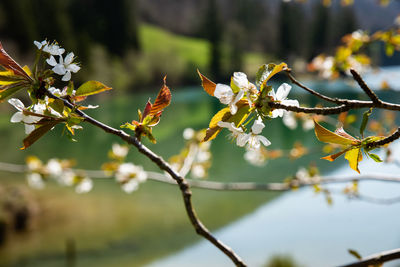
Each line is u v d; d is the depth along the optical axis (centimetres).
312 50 6147
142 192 1769
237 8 9069
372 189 1453
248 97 96
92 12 6981
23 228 1391
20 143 2611
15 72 101
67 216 1486
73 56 105
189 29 9850
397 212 1305
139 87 5866
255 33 8662
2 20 4919
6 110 3694
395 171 820
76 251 1212
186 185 115
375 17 7762
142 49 7350
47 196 1647
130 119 3375
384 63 4219
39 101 104
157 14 9981
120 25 6906
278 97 99
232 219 1444
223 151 2398
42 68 103
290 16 7056
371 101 95
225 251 113
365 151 98
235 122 99
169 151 2375
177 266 1112
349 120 368
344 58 401
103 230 1386
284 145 2330
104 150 2467
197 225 115
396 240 1113
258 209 1521
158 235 1346
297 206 1491
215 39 7519
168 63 6431
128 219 1471
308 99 2694
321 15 6450
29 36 4991
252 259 1093
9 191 1490
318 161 1969
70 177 464
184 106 4322
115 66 5919
